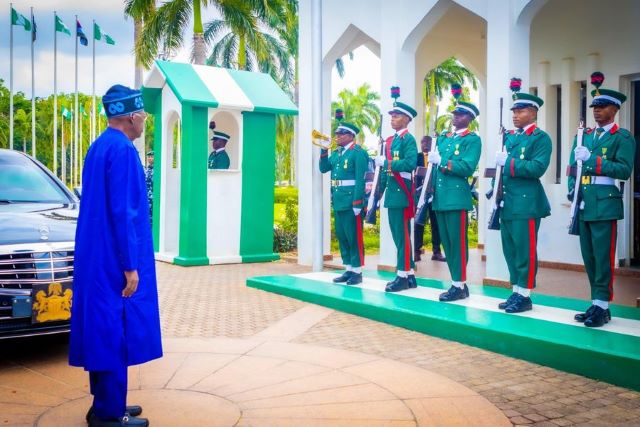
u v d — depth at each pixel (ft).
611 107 18.06
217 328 21.25
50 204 19.69
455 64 109.19
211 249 37.19
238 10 81.25
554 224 32.01
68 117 148.15
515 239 20.30
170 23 77.30
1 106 214.28
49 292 16.12
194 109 36.04
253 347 18.79
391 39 30.76
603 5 30.45
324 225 37.06
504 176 20.39
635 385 14.98
